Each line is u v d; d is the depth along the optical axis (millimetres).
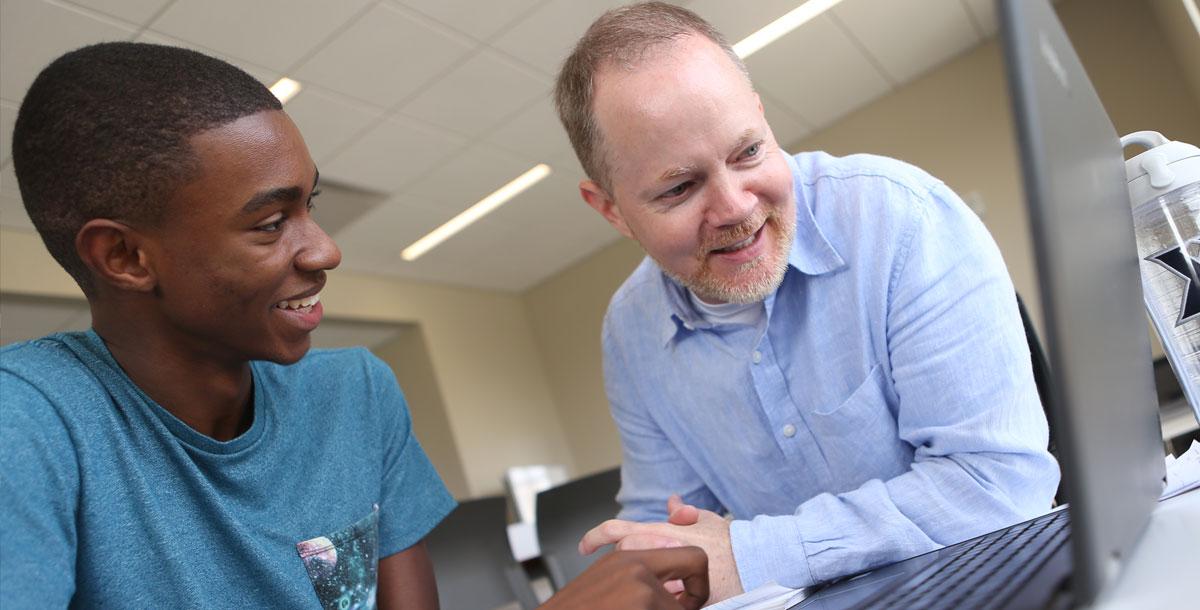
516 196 5883
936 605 447
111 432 726
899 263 899
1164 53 5109
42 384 692
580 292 7719
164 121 674
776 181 857
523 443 7430
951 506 767
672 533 802
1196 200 659
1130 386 438
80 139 674
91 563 696
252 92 730
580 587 609
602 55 855
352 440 938
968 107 5770
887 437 951
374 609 892
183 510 757
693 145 815
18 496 624
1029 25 339
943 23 5262
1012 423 799
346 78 4012
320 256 749
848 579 720
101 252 704
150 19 3314
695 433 1120
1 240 4500
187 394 772
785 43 4871
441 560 2262
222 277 707
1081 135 404
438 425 7012
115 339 750
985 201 5719
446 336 7160
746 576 759
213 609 754
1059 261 330
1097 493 347
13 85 3479
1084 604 350
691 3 4223
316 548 843
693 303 1063
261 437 824
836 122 6211
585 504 2395
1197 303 673
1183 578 359
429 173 5145
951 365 837
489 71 4270
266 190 705
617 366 1204
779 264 904
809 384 1006
